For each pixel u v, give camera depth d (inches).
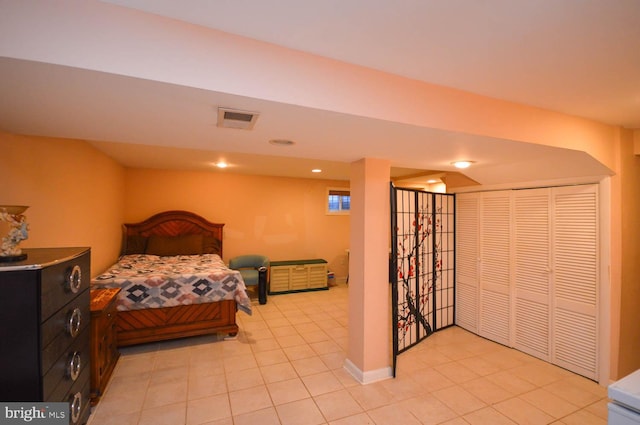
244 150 94.0
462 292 154.9
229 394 95.9
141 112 57.4
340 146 86.7
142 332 126.0
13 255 56.9
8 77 42.4
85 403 76.6
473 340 140.3
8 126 68.0
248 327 153.9
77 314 67.1
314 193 246.1
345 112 57.7
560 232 115.0
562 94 73.4
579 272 109.6
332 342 136.4
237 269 214.4
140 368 111.4
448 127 69.2
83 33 39.9
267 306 189.2
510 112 77.9
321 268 230.5
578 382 105.1
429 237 143.0
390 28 47.2
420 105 65.9
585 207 107.9
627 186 103.6
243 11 42.9
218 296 135.2
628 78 64.3
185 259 178.5
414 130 69.1
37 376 51.8
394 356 106.2
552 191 117.3
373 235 104.7
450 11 42.8
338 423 83.3
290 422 83.4
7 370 50.3
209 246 204.1
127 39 41.9
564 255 113.9
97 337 89.9
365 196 103.6
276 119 61.4
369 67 60.0
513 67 59.9
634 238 107.0
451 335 145.7
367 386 101.5
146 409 87.8
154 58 43.4
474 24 45.9
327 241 251.4
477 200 146.3
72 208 109.7
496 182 135.0
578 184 109.7
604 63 57.8
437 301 149.6
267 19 44.9
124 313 124.3
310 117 60.0
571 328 111.7
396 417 86.1
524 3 40.8
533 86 68.9
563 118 87.4
